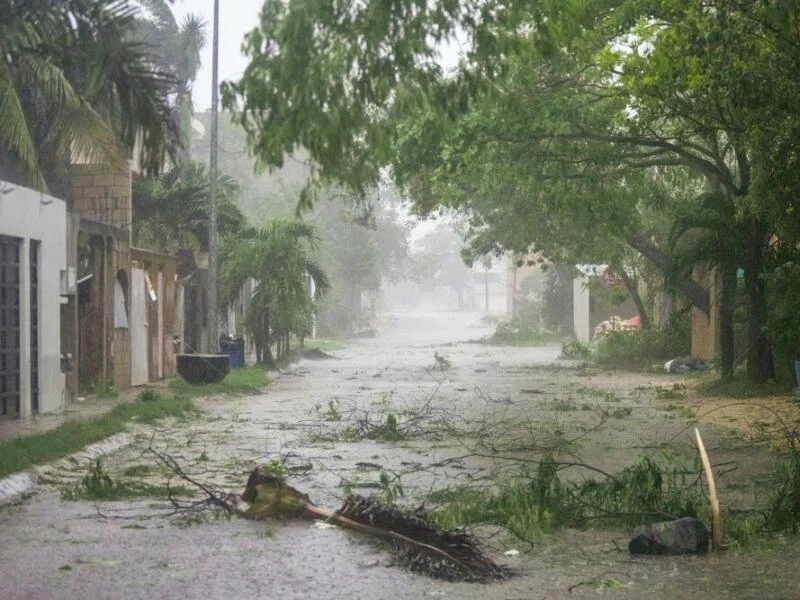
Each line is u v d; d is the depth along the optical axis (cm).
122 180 2517
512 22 921
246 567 820
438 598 732
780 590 750
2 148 2069
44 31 1128
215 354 2845
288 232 3544
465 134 2028
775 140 1530
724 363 2481
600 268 4969
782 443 1516
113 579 784
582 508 1012
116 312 2519
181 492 1156
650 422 1914
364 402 2427
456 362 4303
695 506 988
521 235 3253
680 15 1466
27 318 1883
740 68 1399
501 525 984
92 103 1139
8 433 1633
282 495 1014
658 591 751
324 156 812
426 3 841
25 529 971
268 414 2136
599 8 1789
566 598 733
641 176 2453
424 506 1025
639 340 3744
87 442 1509
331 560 841
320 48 798
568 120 2080
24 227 1866
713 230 2295
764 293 2331
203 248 3438
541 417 2036
